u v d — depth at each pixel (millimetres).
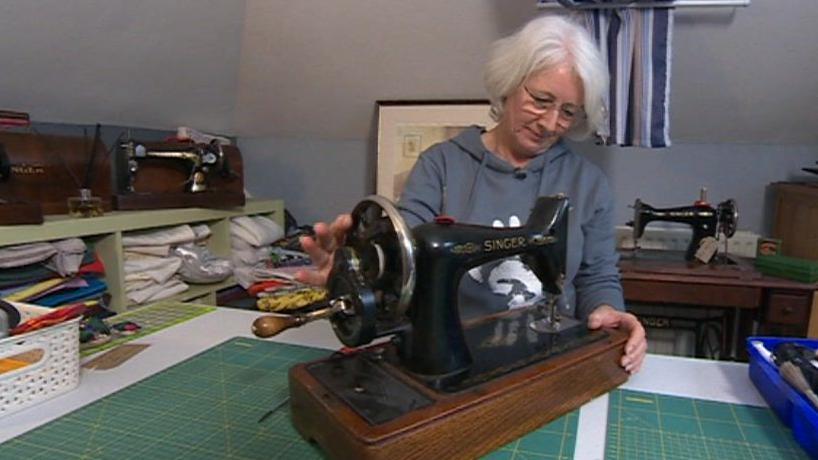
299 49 2355
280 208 2635
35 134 1733
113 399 880
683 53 2080
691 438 779
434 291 752
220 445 754
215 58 2299
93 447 745
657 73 1935
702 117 2312
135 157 1942
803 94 2117
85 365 1009
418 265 741
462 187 1290
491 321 1006
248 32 2311
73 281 1649
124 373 979
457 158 1313
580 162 1310
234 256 2314
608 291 1226
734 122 2307
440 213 1279
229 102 2643
